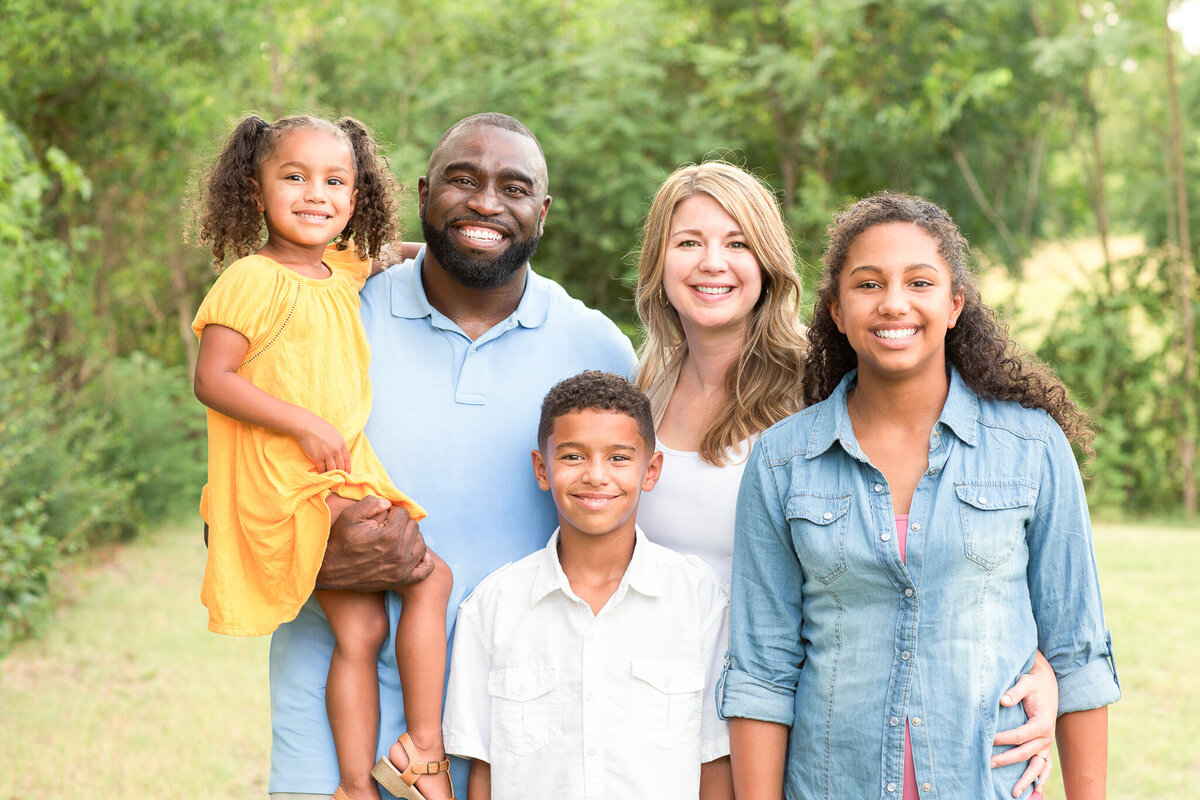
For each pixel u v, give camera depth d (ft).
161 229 42.70
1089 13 45.80
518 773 7.93
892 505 7.37
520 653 8.05
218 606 8.11
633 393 8.09
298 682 8.46
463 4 55.36
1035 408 7.49
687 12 54.24
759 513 7.80
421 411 8.65
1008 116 48.24
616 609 8.04
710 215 8.81
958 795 7.01
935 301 7.19
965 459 7.31
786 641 7.72
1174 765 16.92
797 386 9.00
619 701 7.91
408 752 8.16
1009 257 49.14
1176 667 21.52
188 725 19.44
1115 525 41.65
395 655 8.42
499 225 8.36
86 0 32.89
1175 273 45.50
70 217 39.24
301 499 7.95
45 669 22.24
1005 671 7.12
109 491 30.53
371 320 8.83
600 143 48.14
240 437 8.19
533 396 8.86
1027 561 7.36
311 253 8.59
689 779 7.88
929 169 48.93
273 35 41.60
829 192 48.24
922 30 47.65
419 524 8.60
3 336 25.38
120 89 36.42
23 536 22.59
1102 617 7.35
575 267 52.01
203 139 37.17
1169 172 45.70
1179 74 46.26
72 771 17.28
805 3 47.50
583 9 53.67
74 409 33.40
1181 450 44.21
